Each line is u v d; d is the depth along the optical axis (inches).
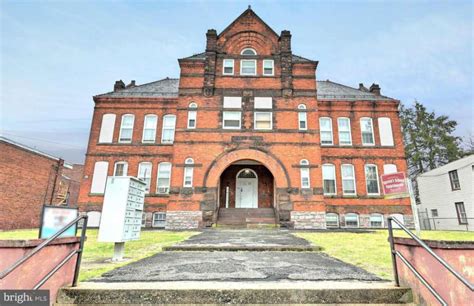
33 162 876.0
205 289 143.2
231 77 777.6
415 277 145.2
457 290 127.8
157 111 924.6
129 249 312.8
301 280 164.7
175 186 697.6
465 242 133.4
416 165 1551.4
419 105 1588.3
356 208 843.4
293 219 674.2
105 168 870.4
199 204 685.3
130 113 921.5
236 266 208.5
